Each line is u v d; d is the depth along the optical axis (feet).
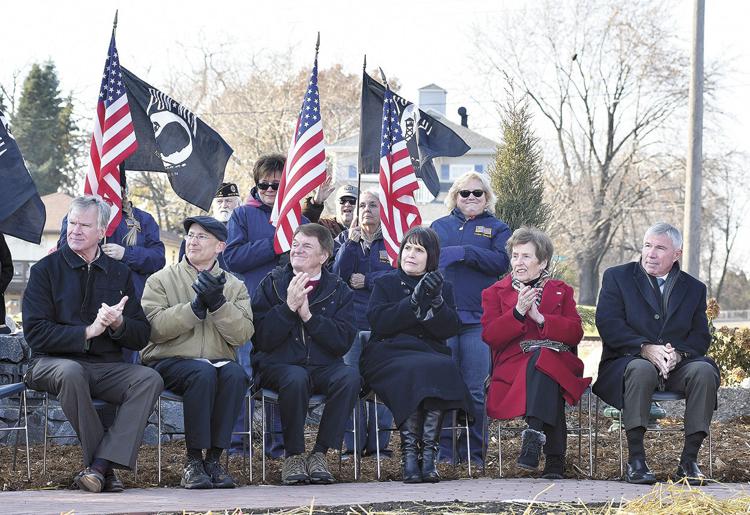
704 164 249.96
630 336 38.68
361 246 45.39
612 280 40.11
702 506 29.96
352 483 36.58
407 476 36.45
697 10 104.01
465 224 44.27
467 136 236.43
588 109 255.29
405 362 37.45
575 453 44.09
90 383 34.58
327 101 253.44
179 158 46.42
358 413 39.09
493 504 29.94
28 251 279.28
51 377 33.83
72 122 345.51
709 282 433.07
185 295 37.19
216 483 34.60
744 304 465.88
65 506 28.99
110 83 42.98
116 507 28.78
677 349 38.81
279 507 28.66
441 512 28.37
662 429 38.91
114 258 38.52
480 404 42.34
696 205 104.01
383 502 29.86
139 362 42.32
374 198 45.96
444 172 235.20
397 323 38.42
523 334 39.19
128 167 45.98
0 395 34.58
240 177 236.22
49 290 35.17
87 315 35.40
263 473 36.94
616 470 40.04
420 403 37.06
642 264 39.99
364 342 42.14
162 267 43.60
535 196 73.72
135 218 43.62
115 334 34.83
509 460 42.98
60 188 342.64
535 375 37.86
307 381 36.65
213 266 37.73
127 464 33.42
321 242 38.27
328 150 233.14
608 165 261.85
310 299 38.19
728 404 55.36
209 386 34.88
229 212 53.42
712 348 62.18
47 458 41.24
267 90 243.81
